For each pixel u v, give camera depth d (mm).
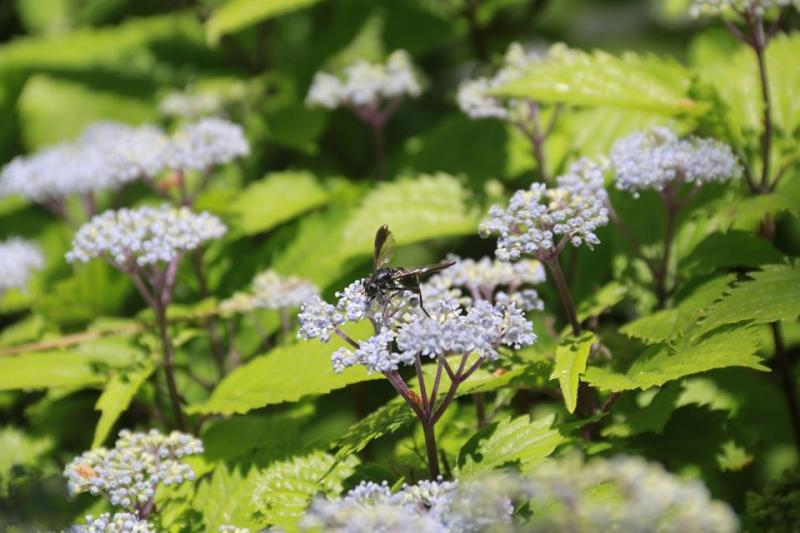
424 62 12680
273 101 11133
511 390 7164
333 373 6754
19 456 8219
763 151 7547
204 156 8836
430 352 5457
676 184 7027
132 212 7406
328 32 11617
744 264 7051
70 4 13211
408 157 9750
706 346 5949
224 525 6066
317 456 6605
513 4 11664
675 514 4781
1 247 9375
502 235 6078
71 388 8383
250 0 9914
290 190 9820
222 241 9602
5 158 12281
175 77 11938
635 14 14781
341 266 8852
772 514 6305
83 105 11883
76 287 9148
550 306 8094
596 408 6934
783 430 7762
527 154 9242
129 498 6277
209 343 8836
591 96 7629
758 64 7922
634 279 7645
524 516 5457
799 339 8547
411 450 6879
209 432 7645
